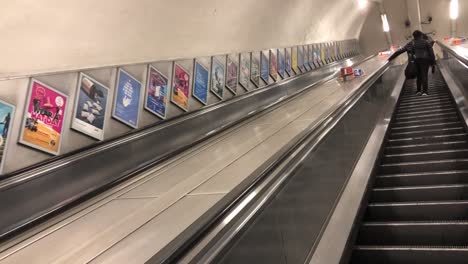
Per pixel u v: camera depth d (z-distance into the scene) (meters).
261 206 1.81
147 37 5.39
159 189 3.71
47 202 3.69
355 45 17.16
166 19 5.51
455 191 3.15
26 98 3.93
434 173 3.54
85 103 4.59
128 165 4.69
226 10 6.83
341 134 3.59
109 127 4.90
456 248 2.34
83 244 2.66
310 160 2.66
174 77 6.19
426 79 7.34
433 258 2.35
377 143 4.46
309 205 2.49
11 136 3.75
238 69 8.12
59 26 4.02
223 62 7.61
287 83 9.73
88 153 4.29
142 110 5.48
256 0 7.61
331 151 3.20
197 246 1.38
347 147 3.71
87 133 4.57
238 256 1.56
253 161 4.07
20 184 3.52
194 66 6.71
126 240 2.53
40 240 2.93
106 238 2.66
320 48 13.00
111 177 4.27
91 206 3.57
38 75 4.08
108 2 4.35
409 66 7.78
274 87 9.03
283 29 9.84
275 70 9.74
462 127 4.89
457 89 6.32
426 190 3.24
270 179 2.05
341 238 2.46
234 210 1.66
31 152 3.93
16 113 3.82
